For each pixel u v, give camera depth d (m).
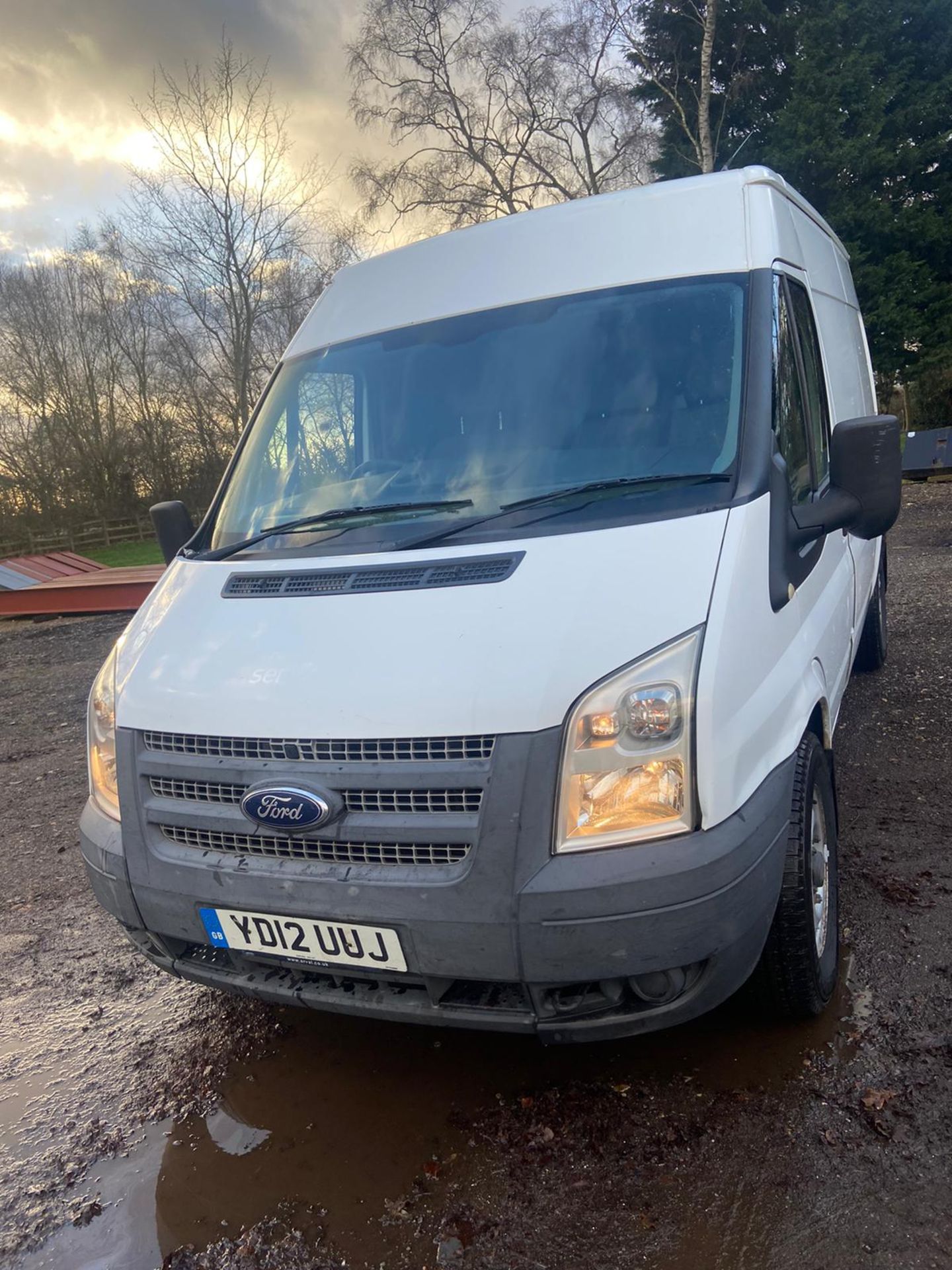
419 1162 2.53
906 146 26.31
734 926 2.27
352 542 3.01
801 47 26.05
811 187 26.22
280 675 2.56
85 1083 3.06
